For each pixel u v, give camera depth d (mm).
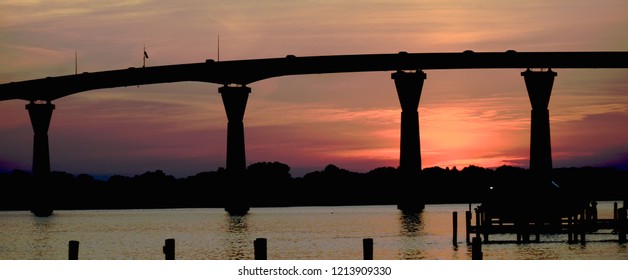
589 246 87000
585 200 91062
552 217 89000
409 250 95438
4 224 181250
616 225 91062
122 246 111250
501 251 83750
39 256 101688
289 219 190625
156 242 118312
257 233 135750
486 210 88812
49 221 195875
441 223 159500
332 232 134625
